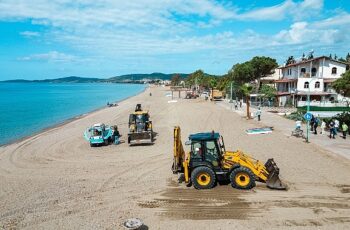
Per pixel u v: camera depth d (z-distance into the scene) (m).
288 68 61.59
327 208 13.38
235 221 12.46
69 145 29.17
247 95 41.31
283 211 13.19
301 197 14.59
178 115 47.16
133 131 29.41
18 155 26.17
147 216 13.20
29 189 17.08
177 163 17.06
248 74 69.75
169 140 29.12
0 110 69.44
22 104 86.44
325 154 22.06
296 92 53.72
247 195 14.98
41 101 98.56
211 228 11.98
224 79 93.75
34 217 13.48
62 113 62.75
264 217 12.71
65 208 14.34
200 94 100.38
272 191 15.38
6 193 16.56
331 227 11.77
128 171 19.88
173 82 197.50
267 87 57.66
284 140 26.98
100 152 25.70
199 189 15.97
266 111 47.94
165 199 14.95
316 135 28.78
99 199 15.30
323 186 15.95
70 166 21.75
